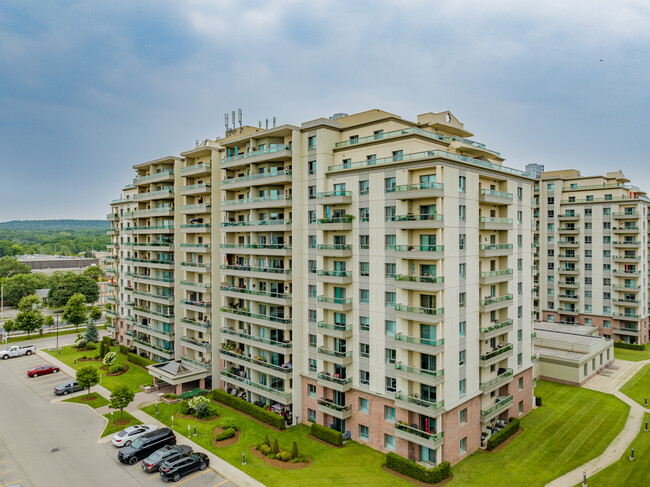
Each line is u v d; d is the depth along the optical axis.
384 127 45.91
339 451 43.62
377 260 43.97
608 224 88.19
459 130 52.88
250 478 38.56
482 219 45.44
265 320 53.38
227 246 59.03
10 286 131.25
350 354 46.38
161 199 71.94
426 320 38.75
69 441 45.94
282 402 50.44
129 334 82.88
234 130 68.25
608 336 88.56
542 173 99.19
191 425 49.97
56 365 74.62
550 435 46.94
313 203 49.84
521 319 52.75
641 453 42.59
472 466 40.47
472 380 44.00
